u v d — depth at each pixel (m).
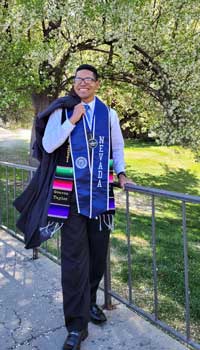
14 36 7.36
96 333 2.29
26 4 6.95
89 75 2.03
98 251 2.22
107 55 8.80
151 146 19.22
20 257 3.50
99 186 2.04
